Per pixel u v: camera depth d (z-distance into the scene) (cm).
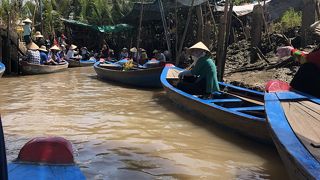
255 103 819
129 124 834
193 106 885
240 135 725
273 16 2014
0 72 1326
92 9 3222
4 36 1872
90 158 615
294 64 1224
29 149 367
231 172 565
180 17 2495
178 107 1012
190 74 995
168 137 736
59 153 367
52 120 871
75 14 3353
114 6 3250
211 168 579
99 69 1686
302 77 646
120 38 3198
